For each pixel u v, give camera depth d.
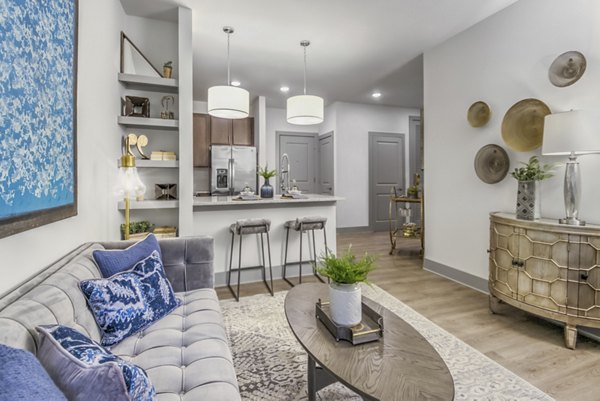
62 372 0.78
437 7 2.95
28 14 1.19
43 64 1.30
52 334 0.91
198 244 2.13
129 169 2.31
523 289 2.36
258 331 2.36
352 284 1.42
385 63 4.34
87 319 1.29
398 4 2.91
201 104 6.20
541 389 1.72
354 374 1.12
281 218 3.76
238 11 3.02
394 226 6.89
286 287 3.43
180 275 2.08
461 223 3.46
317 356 1.24
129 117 2.81
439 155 3.75
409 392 1.03
